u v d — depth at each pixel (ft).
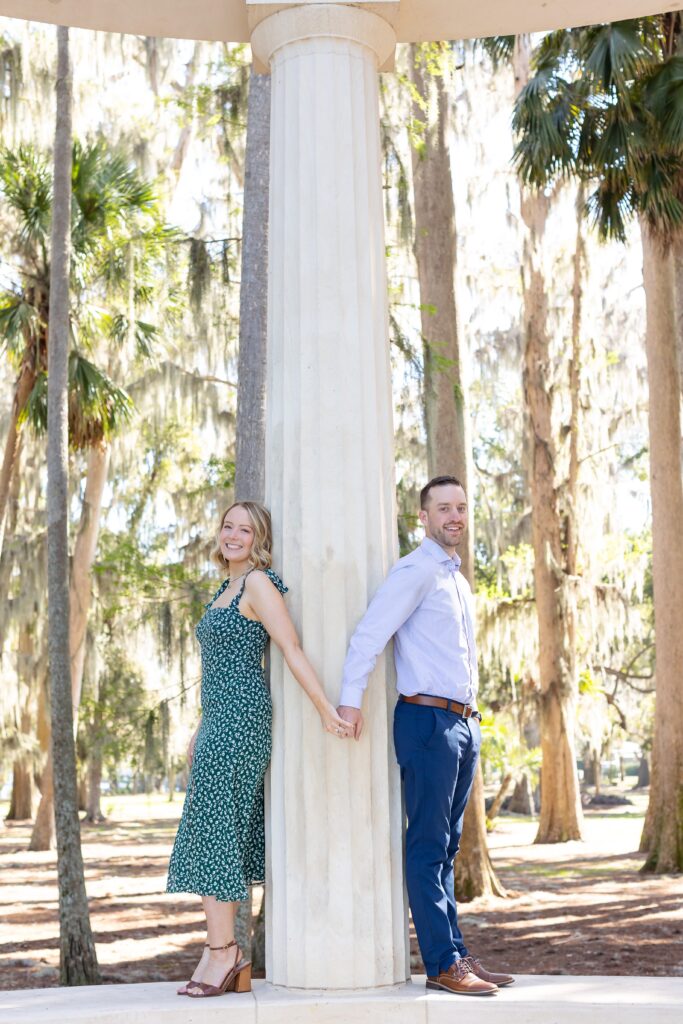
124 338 50.16
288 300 11.81
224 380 57.72
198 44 55.98
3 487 50.88
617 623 74.13
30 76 55.93
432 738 10.99
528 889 44.32
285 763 11.17
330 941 10.77
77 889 29.84
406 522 39.42
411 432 46.91
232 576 11.84
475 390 81.35
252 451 29.35
